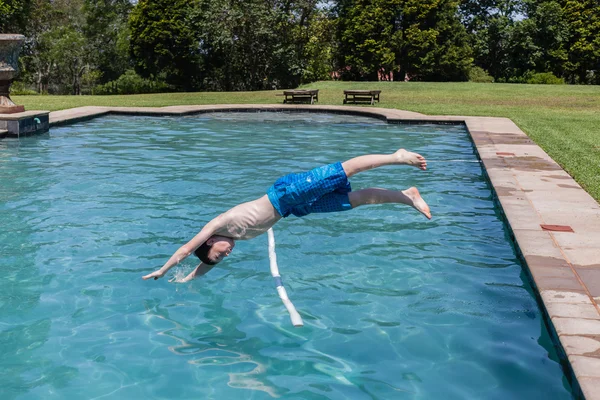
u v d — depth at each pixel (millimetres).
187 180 8711
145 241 5906
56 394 3219
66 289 4727
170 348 3779
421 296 4637
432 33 44438
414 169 9844
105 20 50656
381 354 3703
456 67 45250
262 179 8820
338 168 4020
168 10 44281
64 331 4008
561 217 6094
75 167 9680
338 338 3936
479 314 4285
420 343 3846
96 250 5629
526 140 12109
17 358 3629
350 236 6172
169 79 47250
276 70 43281
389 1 44750
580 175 8328
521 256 5109
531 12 49188
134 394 3225
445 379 3389
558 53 48188
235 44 41750
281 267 5273
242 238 4152
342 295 4664
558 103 22484
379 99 24391
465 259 5477
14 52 13258
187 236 6070
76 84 50094
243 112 20109
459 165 10219
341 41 46781
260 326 4117
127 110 18484
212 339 3918
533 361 3574
